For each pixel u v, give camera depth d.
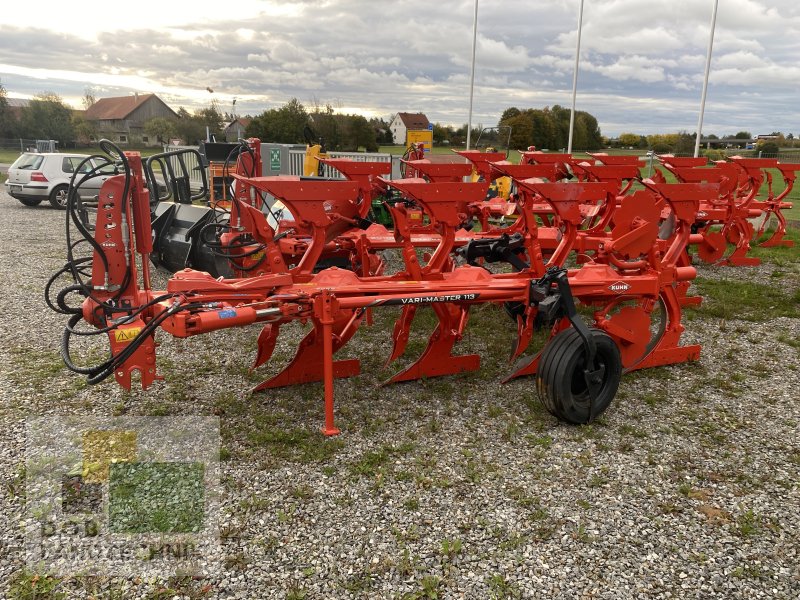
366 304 3.90
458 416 4.27
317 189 3.93
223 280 3.92
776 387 4.89
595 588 2.67
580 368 4.09
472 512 3.17
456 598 2.59
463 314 5.02
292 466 3.55
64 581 2.61
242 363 5.12
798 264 9.89
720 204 9.53
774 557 2.89
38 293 7.06
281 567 2.74
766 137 30.45
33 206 15.95
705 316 6.82
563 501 3.29
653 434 4.09
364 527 3.03
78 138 42.94
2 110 40.25
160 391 4.51
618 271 4.89
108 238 3.46
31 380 4.61
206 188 7.64
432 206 4.27
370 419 4.17
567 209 4.69
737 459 3.78
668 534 3.04
